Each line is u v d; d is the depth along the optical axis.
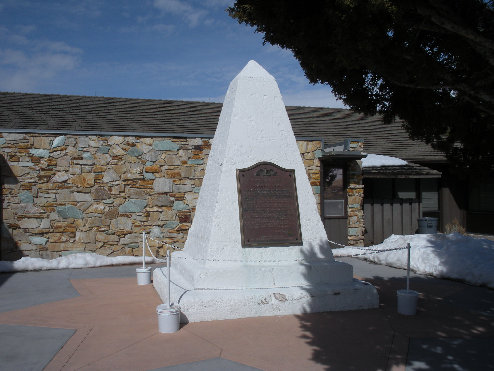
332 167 11.78
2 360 4.29
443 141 6.78
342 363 4.25
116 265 9.86
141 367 4.15
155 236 10.38
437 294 7.04
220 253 6.12
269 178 6.51
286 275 6.13
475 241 9.86
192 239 7.14
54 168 9.83
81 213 9.97
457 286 7.64
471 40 4.70
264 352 4.52
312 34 5.18
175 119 12.55
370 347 4.66
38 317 5.74
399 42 4.98
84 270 9.36
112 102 13.57
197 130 11.68
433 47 5.52
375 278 8.39
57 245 9.82
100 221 10.07
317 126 14.89
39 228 9.73
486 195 14.52
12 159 9.62
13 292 7.27
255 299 5.72
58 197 9.84
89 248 10.01
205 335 5.02
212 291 5.80
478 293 7.11
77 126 10.89
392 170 12.66
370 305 6.16
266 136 6.67
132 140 10.29
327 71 5.81
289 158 6.71
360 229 11.84
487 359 4.32
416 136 6.80
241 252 6.18
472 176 6.61
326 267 6.29
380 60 4.94
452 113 6.30
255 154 6.56
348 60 4.91
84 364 4.21
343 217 11.77
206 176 7.21
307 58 5.66
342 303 6.04
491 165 6.40
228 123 6.68
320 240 6.60
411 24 4.82
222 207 6.27
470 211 14.84
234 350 4.57
